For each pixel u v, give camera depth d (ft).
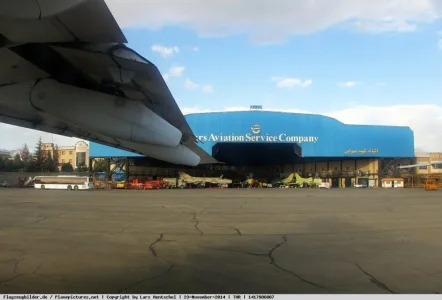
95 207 67.51
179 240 33.78
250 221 47.32
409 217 51.67
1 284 20.20
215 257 26.99
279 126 166.30
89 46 14.96
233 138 164.45
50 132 26.45
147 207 67.67
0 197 98.63
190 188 179.63
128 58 15.72
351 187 191.72
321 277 21.95
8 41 14.20
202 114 164.35
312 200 86.79
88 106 19.12
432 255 27.86
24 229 40.47
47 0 11.83
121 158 185.26
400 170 189.16
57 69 17.67
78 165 354.54
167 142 21.86
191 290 19.36
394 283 20.84
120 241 33.30
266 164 245.65
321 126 169.48
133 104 20.07
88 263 25.09
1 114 21.79
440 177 177.37
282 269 23.71
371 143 174.81
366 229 40.63
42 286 19.89
